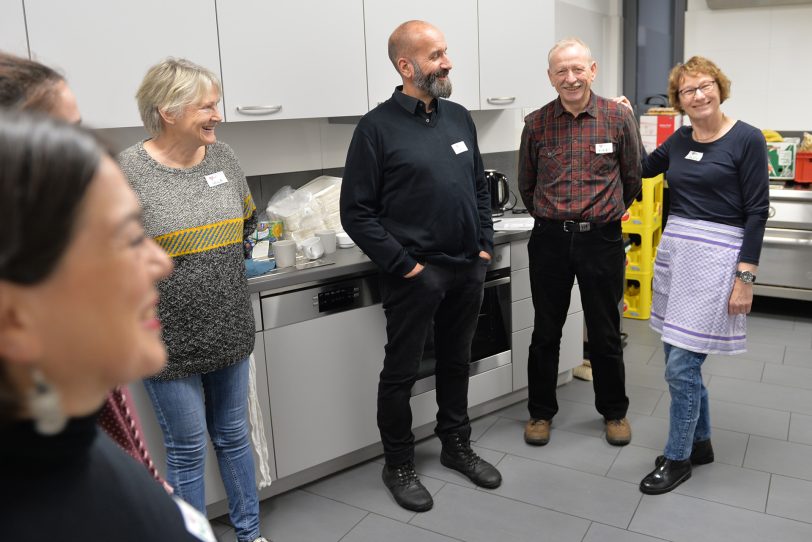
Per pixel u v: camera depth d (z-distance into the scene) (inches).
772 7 175.3
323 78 102.9
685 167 90.6
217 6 91.4
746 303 87.4
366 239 90.2
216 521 94.1
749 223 86.1
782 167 163.9
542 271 107.1
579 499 95.7
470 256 95.7
